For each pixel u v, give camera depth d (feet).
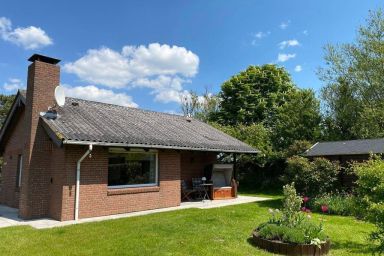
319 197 53.21
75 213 39.81
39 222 38.09
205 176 64.08
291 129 90.38
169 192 51.80
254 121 118.83
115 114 55.67
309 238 27.14
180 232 32.27
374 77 87.04
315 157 62.08
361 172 26.50
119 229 33.37
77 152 40.73
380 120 84.64
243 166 96.63
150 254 25.36
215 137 65.31
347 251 28.12
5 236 30.58
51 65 43.88
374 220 23.63
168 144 48.55
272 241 27.25
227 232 32.73
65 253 25.50
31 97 42.19
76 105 51.90
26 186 40.68
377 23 88.22
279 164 92.17
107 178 43.80
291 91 111.86
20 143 52.06
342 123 94.02
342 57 94.32
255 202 58.70
